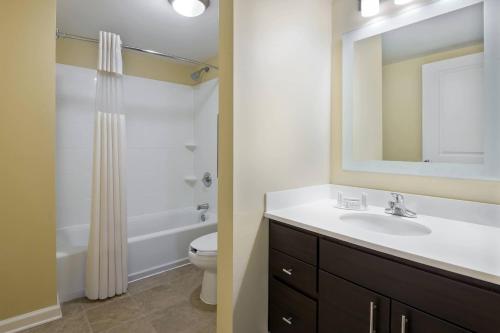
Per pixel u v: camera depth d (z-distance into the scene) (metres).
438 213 1.33
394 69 1.51
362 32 1.64
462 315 0.80
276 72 1.49
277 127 1.51
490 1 1.17
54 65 1.72
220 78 1.40
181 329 1.68
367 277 1.03
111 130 2.03
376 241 1.00
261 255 1.48
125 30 2.42
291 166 1.60
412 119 1.45
